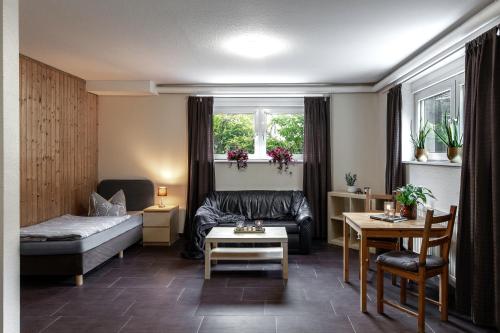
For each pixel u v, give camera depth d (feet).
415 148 15.16
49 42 12.48
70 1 9.30
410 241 12.57
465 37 10.53
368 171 19.90
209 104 19.72
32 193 14.64
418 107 16.11
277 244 16.78
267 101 20.31
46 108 15.55
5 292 6.05
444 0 9.23
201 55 14.01
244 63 15.19
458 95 12.73
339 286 12.40
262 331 9.14
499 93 8.90
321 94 19.65
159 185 20.17
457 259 10.17
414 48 13.11
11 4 6.13
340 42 12.44
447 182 12.44
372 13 10.01
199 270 14.25
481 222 9.34
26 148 14.29
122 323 9.62
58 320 9.83
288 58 14.42
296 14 10.07
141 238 18.28
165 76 17.60
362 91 19.43
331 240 18.66
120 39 12.17
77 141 18.04
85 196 18.88
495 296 8.88
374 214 12.51
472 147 9.75
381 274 10.16
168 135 20.15
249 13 10.02
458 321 9.70
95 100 19.84
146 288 12.25
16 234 6.31
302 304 10.85
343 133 19.92
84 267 12.62
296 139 20.45
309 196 19.51
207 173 19.65
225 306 10.73
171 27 11.06
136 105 20.12
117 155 20.18
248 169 20.20
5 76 5.99
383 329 9.25
